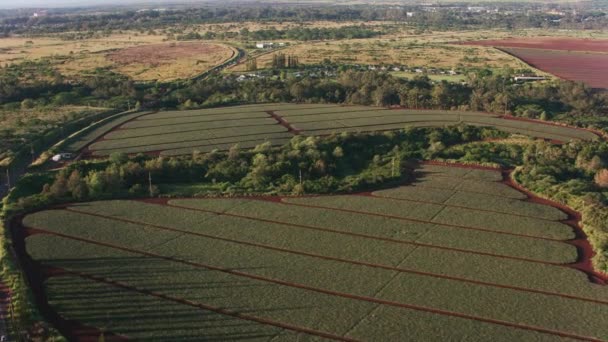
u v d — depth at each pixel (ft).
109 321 247.29
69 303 260.42
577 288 278.05
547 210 375.04
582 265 303.68
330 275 288.71
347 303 263.90
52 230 336.70
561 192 397.39
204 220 354.74
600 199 382.63
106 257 304.50
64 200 381.19
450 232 340.39
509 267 298.35
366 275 289.12
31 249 311.27
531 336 239.91
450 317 253.44
